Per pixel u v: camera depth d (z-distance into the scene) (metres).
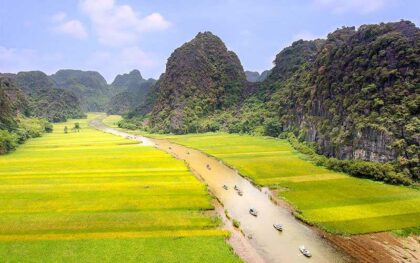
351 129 112.44
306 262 51.31
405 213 68.88
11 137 147.50
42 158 125.25
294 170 107.88
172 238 56.50
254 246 56.12
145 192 81.00
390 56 113.75
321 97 142.75
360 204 74.44
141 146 160.88
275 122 190.75
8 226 60.22
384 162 97.25
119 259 49.44
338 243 57.50
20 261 48.84
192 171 108.88
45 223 61.66
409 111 98.50
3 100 188.50
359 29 137.00
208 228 61.75
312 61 199.50
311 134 144.00
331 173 103.12
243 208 74.44
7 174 98.81
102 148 152.62
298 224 65.62
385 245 56.66
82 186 85.62
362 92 114.62
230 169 114.06
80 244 53.81
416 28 120.06
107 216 65.38
